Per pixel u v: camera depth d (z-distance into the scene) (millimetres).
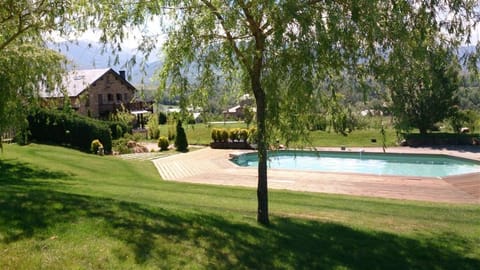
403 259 5203
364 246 5598
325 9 4766
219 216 6391
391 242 5867
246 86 6258
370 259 5105
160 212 5867
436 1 5066
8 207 5117
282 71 5074
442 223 7250
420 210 8391
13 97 9133
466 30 5254
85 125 19156
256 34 5312
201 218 5914
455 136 22188
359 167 18406
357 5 4621
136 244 4410
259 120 5582
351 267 4777
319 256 5012
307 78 4926
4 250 3947
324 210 8133
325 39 4637
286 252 4973
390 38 5047
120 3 5438
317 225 6613
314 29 4656
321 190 11211
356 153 20484
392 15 4957
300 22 4543
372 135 24172
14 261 3742
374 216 7707
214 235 5141
